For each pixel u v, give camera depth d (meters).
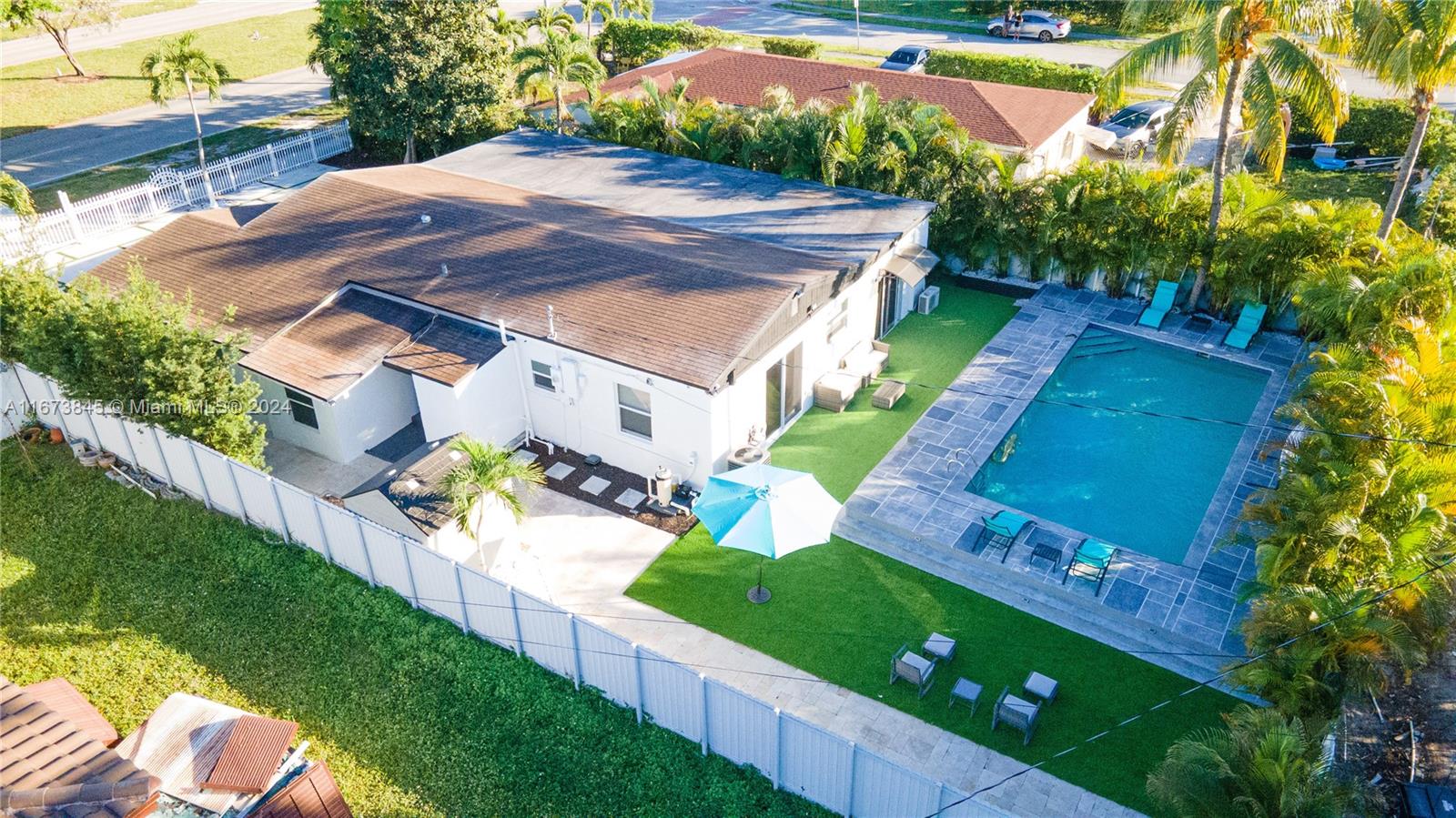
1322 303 23.05
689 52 47.38
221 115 48.34
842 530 21.34
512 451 21.69
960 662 17.89
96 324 20.02
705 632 18.70
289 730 15.37
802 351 24.39
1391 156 38.50
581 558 20.62
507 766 15.90
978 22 62.72
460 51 38.94
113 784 11.24
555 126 39.75
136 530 21.19
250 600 19.34
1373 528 16.25
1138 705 16.92
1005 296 31.16
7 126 46.12
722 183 30.75
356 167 41.59
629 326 22.52
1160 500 22.31
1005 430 24.42
